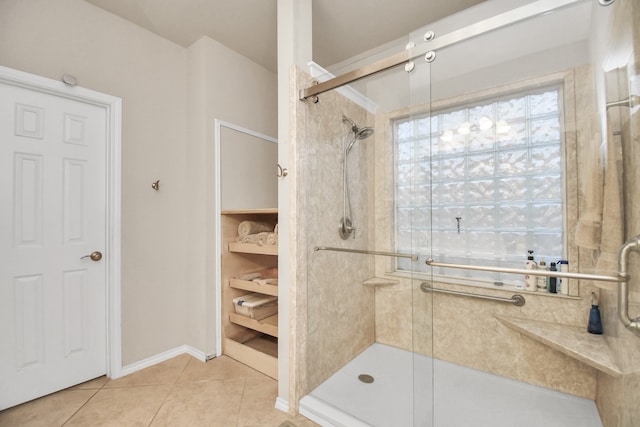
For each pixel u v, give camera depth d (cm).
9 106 166
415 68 152
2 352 163
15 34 163
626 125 105
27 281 171
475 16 140
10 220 166
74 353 187
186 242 241
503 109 144
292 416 161
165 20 211
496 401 155
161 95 228
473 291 164
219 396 178
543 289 145
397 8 198
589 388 142
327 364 179
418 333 160
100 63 196
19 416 158
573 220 131
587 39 118
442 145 158
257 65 273
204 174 228
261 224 257
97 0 190
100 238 199
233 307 241
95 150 198
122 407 167
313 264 174
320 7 195
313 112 177
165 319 226
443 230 163
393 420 151
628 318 105
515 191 148
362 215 177
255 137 269
